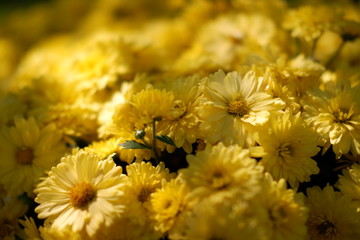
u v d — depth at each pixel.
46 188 0.41
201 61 0.50
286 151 0.40
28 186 0.45
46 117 0.48
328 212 0.40
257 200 0.37
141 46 0.54
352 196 0.41
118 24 0.83
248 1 0.58
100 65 0.52
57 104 0.50
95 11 0.89
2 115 0.49
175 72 0.50
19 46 0.92
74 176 0.41
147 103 0.40
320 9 0.50
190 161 0.38
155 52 0.56
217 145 0.39
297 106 0.41
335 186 0.41
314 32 0.49
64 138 0.47
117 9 0.87
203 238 0.36
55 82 0.52
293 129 0.40
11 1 1.31
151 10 0.88
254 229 0.36
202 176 0.38
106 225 0.38
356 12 0.58
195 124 0.40
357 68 0.50
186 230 0.37
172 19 0.76
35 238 0.40
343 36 0.50
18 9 1.21
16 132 0.46
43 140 0.46
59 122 0.48
